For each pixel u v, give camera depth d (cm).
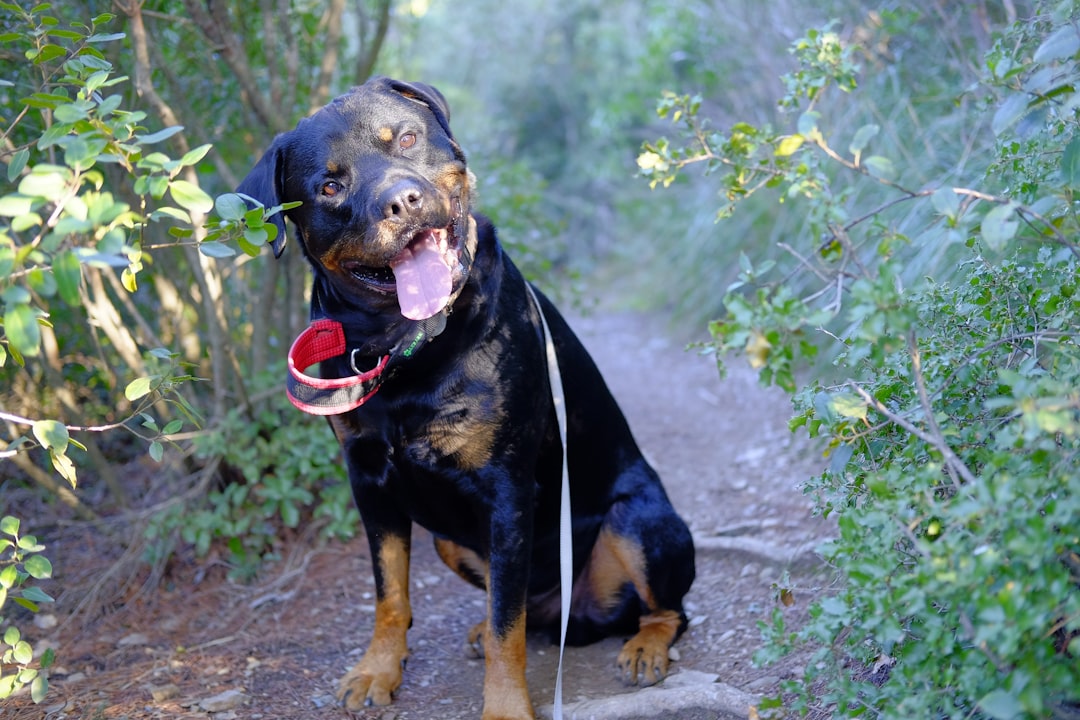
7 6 237
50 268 180
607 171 1112
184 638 334
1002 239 167
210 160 428
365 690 281
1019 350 228
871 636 224
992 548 164
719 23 735
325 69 423
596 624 318
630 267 978
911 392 229
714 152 220
